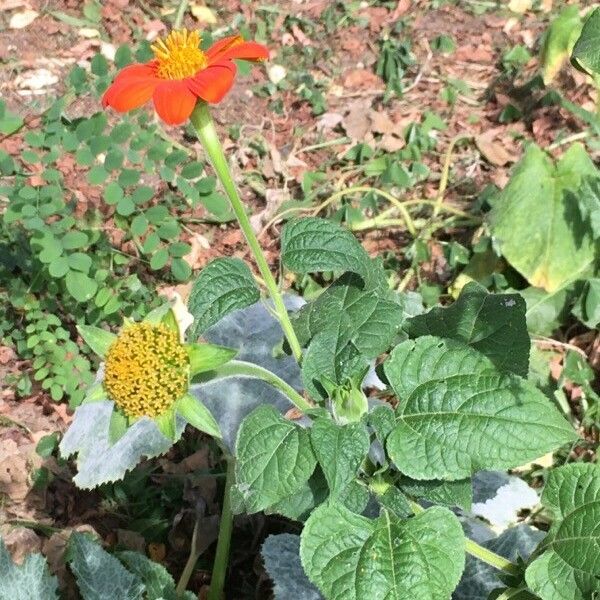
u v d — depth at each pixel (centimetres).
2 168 48
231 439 41
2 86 74
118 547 46
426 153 72
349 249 27
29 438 52
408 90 78
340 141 73
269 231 65
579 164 58
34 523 47
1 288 55
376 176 70
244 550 46
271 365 43
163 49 26
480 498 38
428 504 36
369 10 87
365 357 26
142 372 25
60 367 51
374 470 27
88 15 81
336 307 28
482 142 71
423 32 84
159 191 65
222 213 50
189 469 49
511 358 30
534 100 75
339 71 80
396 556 24
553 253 56
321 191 68
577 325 57
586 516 25
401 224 65
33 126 67
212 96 25
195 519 47
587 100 73
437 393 25
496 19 85
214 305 26
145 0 85
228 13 86
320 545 25
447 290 60
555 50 69
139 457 40
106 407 42
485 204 64
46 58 77
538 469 49
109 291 50
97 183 47
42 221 47
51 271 46
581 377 53
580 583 25
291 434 24
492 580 36
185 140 71
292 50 82
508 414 24
